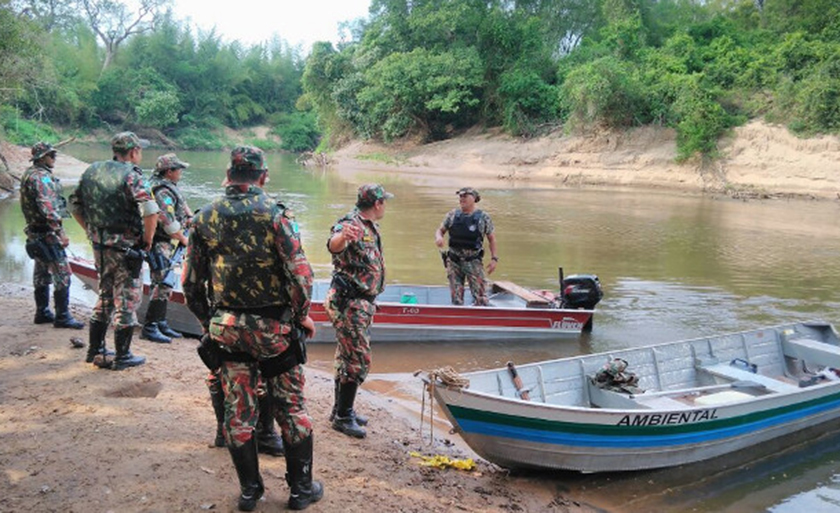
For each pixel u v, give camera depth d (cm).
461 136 3969
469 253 858
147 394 530
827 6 3319
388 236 1588
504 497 462
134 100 5950
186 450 417
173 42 6694
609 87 3075
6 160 2247
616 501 496
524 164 3338
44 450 400
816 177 2538
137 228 523
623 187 2859
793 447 606
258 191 332
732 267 1324
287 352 338
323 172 3666
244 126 6956
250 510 353
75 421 443
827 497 516
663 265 1337
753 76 2950
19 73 2164
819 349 738
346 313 478
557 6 4353
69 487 360
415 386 700
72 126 5578
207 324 358
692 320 968
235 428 342
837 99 2598
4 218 1659
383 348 833
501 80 3709
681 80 2972
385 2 4259
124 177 502
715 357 715
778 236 1684
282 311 334
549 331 882
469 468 500
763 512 490
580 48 3791
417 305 834
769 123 2783
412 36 4162
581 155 3170
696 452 561
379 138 4356
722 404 550
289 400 354
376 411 597
